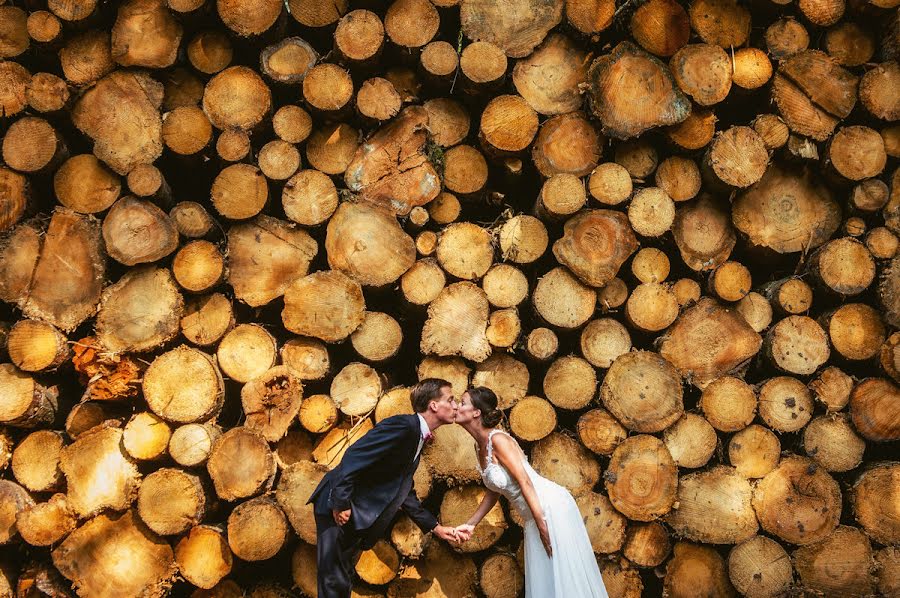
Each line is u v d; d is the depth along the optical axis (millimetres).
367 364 3959
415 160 4031
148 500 3545
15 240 3908
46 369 3766
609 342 3938
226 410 3906
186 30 4109
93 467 3615
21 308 3848
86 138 4043
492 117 4016
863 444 3914
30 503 3734
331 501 3201
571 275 3953
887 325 4008
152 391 3641
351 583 3555
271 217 4000
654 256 4016
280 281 3961
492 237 3996
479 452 3473
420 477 3805
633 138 4098
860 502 3889
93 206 3986
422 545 3730
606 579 3795
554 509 3330
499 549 3889
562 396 3848
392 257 3934
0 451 3729
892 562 3824
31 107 3963
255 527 3564
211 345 3852
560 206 3922
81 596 3553
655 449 3795
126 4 4059
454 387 3879
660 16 4070
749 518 3814
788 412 3889
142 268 3852
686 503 3836
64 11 3990
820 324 4070
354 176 4059
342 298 3871
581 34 4086
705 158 4082
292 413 3732
